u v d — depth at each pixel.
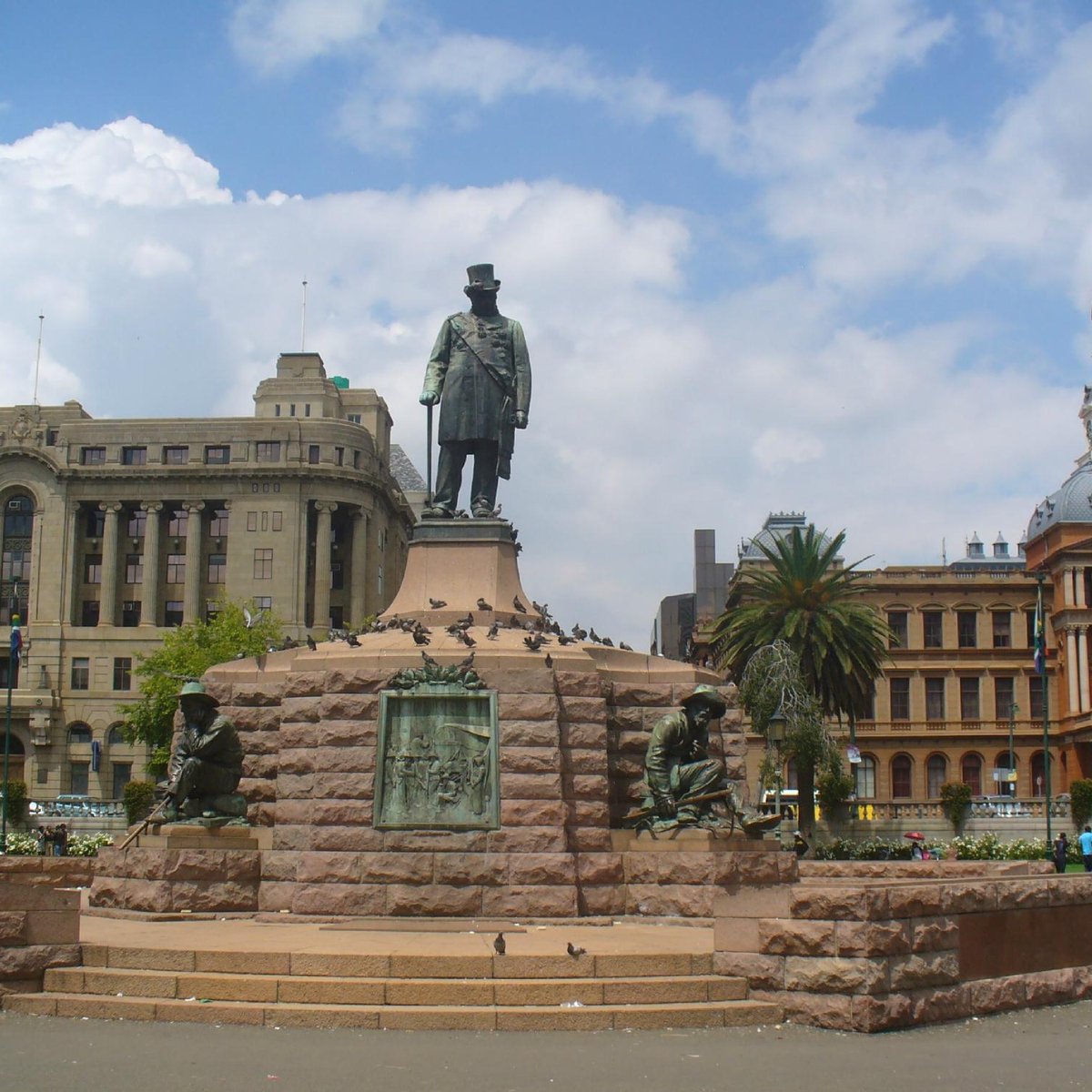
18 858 29.61
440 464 30.14
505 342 30.42
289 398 135.88
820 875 30.39
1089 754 107.19
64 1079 13.33
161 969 17.61
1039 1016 18.77
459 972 17.31
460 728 24.70
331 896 23.69
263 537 120.19
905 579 110.75
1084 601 109.25
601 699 25.70
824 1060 14.94
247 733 26.89
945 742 108.88
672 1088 13.35
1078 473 116.38
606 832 24.69
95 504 123.19
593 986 16.95
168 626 121.81
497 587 28.64
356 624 120.94
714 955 17.91
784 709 62.81
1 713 118.38
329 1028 16.09
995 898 19.39
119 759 118.81
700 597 150.12
